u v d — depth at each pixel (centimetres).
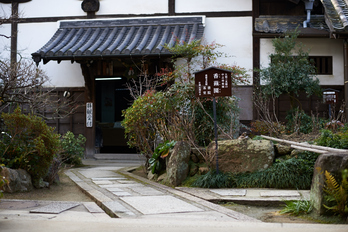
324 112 1205
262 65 1262
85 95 1362
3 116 687
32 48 1402
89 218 472
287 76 1107
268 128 1005
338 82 1231
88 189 685
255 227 429
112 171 972
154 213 504
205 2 1330
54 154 723
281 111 1238
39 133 700
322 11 1318
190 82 928
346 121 1152
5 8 1416
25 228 418
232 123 933
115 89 1530
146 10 1367
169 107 878
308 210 509
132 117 876
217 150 737
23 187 652
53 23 1406
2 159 661
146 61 1301
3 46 1405
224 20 1310
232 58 1287
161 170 822
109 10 1390
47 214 498
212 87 768
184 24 1316
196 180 728
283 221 489
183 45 1125
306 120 1050
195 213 509
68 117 1375
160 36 1281
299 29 1214
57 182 764
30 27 1409
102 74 1352
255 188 693
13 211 516
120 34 1306
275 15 1305
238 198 600
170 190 683
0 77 901
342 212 473
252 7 1299
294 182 682
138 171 977
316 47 1242
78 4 1404
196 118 899
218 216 491
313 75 1212
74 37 1314
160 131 877
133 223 443
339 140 721
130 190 682
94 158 1353
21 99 1021
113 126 1497
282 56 1171
